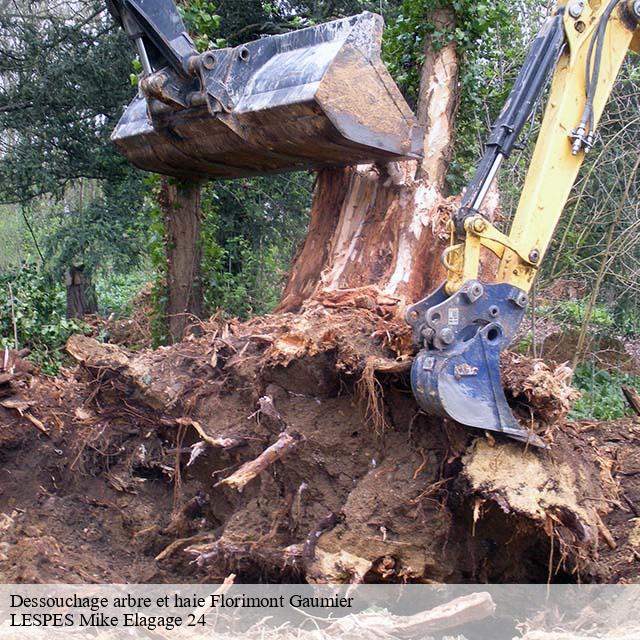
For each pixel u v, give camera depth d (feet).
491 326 14.02
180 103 18.53
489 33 27.76
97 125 44.80
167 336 29.19
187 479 17.57
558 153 15.52
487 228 14.43
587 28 15.60
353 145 17.95
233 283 37.68
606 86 15.93
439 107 24.72
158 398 17.37
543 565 14.46
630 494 16.31
